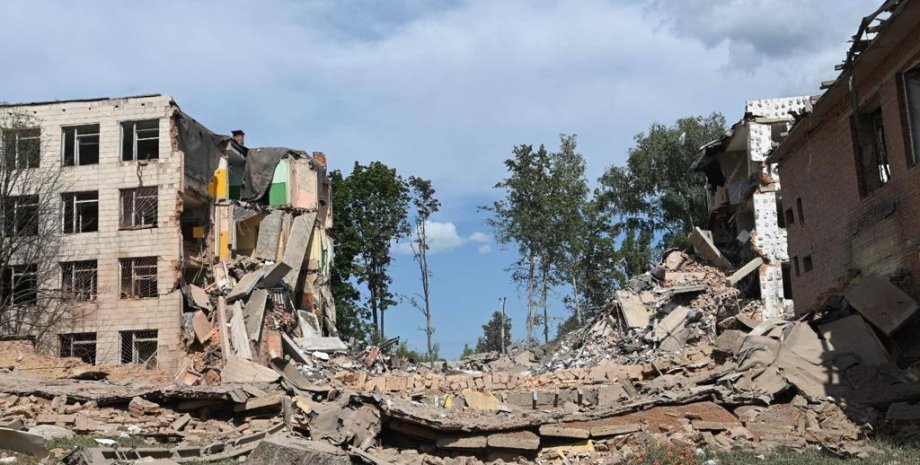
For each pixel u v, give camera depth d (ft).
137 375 103.71
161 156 124.26
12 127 123.44
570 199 179.32
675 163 192.54
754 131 130.00
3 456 54.60
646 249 187.73
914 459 52.29
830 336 70.18
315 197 150.30
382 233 189.06
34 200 122.11
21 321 115.14
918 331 66.74
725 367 75.46
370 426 73.51
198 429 74.13
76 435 67.72
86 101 126.41
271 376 101.09
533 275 178.50
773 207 127.34
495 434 72.79
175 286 120.47
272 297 127.34
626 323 126.62
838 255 79.66
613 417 72.23
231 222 134.51
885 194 68.85
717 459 58.59
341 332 181.27
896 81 65.82
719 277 131.95
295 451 58.70
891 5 60.75
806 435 62.18
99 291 121.19
